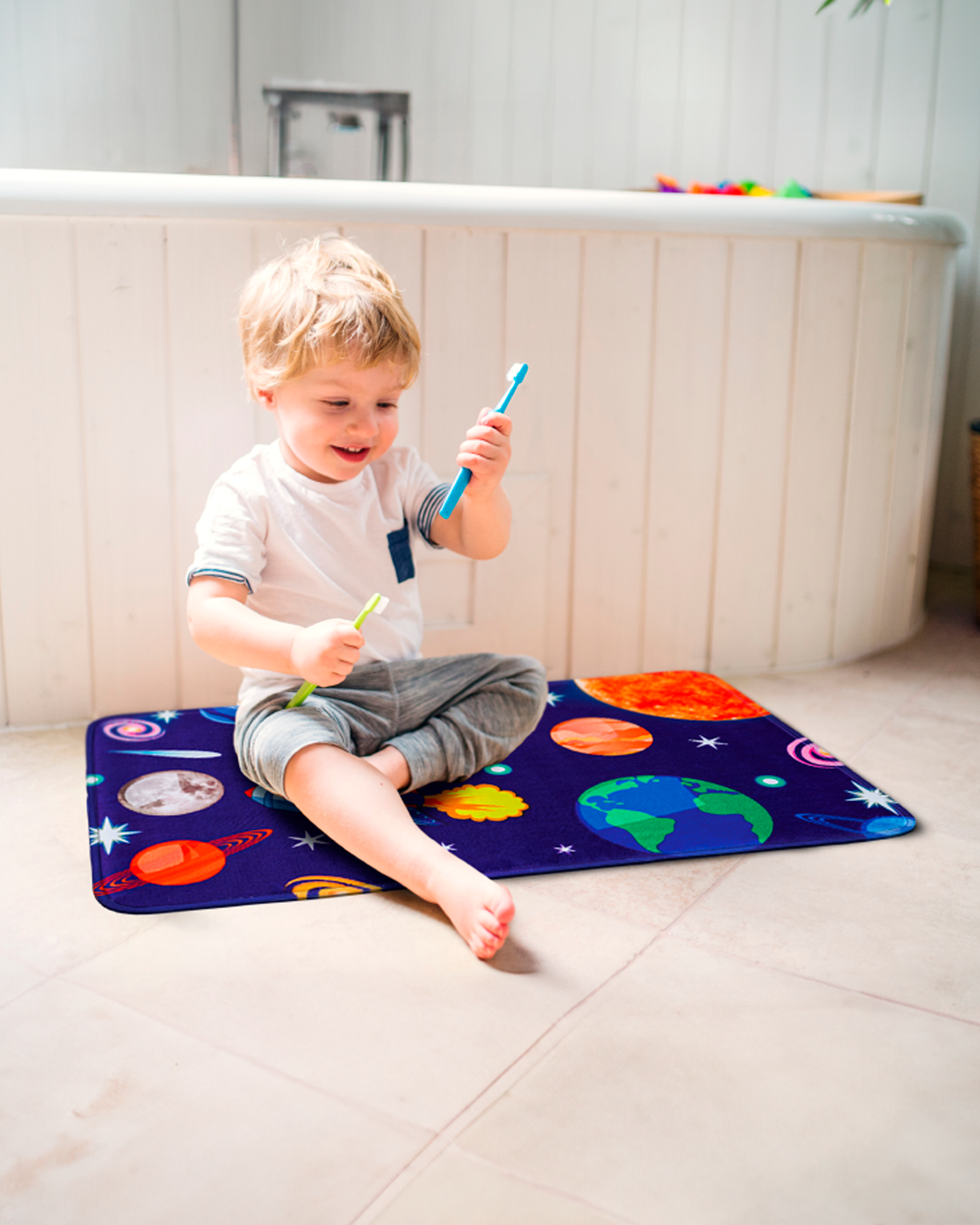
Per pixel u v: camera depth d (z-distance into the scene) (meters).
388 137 2.38
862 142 2.06
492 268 1.32
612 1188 0.63
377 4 2.45
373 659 1.11
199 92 2.54
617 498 1.43
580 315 1.36
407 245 1.28
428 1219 0.60
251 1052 0.74
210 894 0.92
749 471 1.47
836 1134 0.68
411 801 1.10
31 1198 0.62
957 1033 0.77
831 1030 0.77
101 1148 0.65
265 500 1.08
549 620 1.45
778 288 1.42
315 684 0.95
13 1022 0.77
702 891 0.95
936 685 1.50
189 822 1.05
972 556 2.04
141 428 1.27
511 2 2.38
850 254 1.43
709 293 1.39
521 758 1.21
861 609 1.60
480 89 2.44
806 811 1.10
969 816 1.11
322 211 1.24
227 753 1.21
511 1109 0.69
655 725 1.32
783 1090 0.71
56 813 1.09
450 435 1.36
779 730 1.31
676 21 2.24
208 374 1.27
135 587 1.31
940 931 0.90
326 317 0.99
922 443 1.61
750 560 1.51
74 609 1.30
